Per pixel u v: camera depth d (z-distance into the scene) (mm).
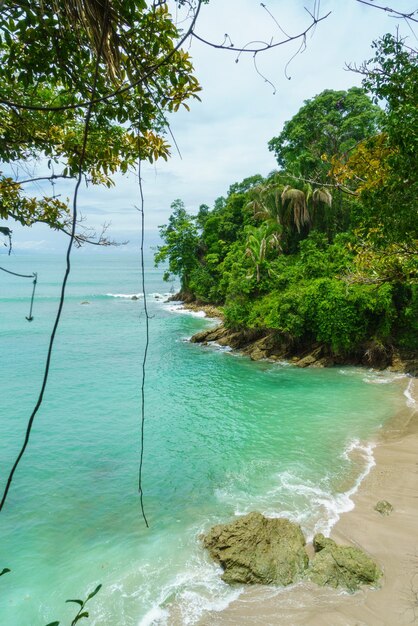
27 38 3041
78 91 3570
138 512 13141
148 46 3232
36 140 4059
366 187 7211
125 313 58094
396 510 12469
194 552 11109
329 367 29172
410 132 5332
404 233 6090
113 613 9227
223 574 10055
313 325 29797
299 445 17422
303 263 34906
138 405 22844
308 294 29156
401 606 8977
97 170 4605
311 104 40500
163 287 106250
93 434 19094
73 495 14188
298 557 10234
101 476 15414
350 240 34219
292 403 22562
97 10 2650
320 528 11812
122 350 36344
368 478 14438
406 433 17953
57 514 13102
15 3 2787
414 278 8844
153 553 11172
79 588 10008
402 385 24547
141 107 3572
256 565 9984
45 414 21547
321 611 8969
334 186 7949
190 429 19484
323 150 37656
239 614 9055
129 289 99688
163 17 3107
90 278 135625
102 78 3537
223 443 17922
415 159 5449
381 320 28281
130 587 9969
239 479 14891
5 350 36156
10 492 14336
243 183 67562
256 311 33500
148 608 9328
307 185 37375
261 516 11391
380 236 6750
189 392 24906
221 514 12859
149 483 14844
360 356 29297
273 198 41156
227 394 24406
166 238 64250
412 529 11531
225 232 60031
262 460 16234
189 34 2307
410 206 5832
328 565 9922
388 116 5777
